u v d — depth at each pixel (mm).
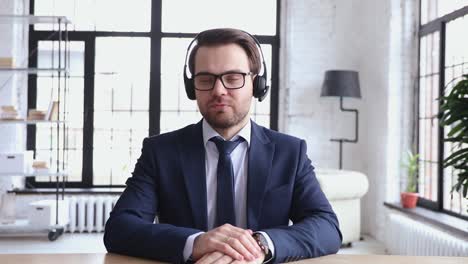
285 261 1302
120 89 6500
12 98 6074
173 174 1550
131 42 6484
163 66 6531
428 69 5125
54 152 6398
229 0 6535
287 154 1606
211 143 1571
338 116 6355
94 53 6422
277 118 6555
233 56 1448
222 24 6535
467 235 3549
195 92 1498
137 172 1589
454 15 4492
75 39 6387
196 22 6523
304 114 6367
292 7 6324
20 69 5340
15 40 6109
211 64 1447
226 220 1503
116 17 6441
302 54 6352
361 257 1295
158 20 6453
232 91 1455
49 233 5410
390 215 4949
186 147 1571
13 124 6059
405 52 5383
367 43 6105
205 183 1526
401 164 5188
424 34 5172
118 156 6508
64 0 6375
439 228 4062
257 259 1242
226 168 1525
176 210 1525
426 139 5133
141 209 1505
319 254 1379
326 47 6340
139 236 1331
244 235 1263
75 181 6422
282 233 1339
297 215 1588
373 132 5914
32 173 5406
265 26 6543
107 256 1299
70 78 6406
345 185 4859
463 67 4371
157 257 1293
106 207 6004
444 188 4625
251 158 1557
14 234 5602
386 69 5477
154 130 6496
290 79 6352
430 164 5008
